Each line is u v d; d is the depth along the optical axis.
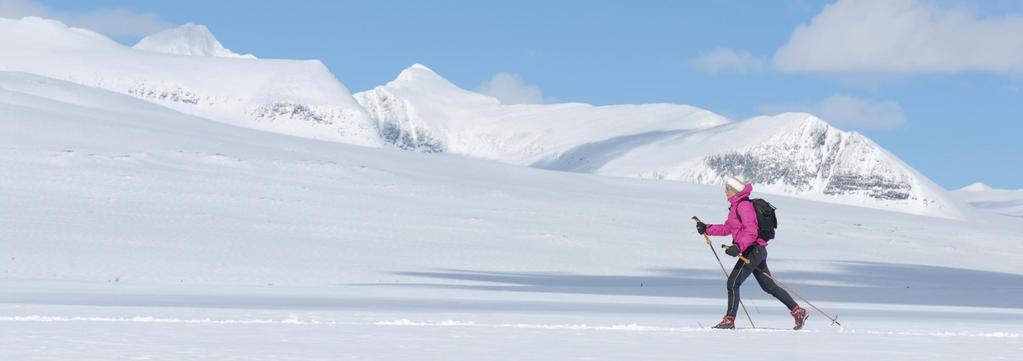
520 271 80.38
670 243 108.38
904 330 16.33
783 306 32.44
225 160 127.75
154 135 143.38
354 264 75.69
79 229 80.94
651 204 144.75
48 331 11.66
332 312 19.66
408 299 31.12
